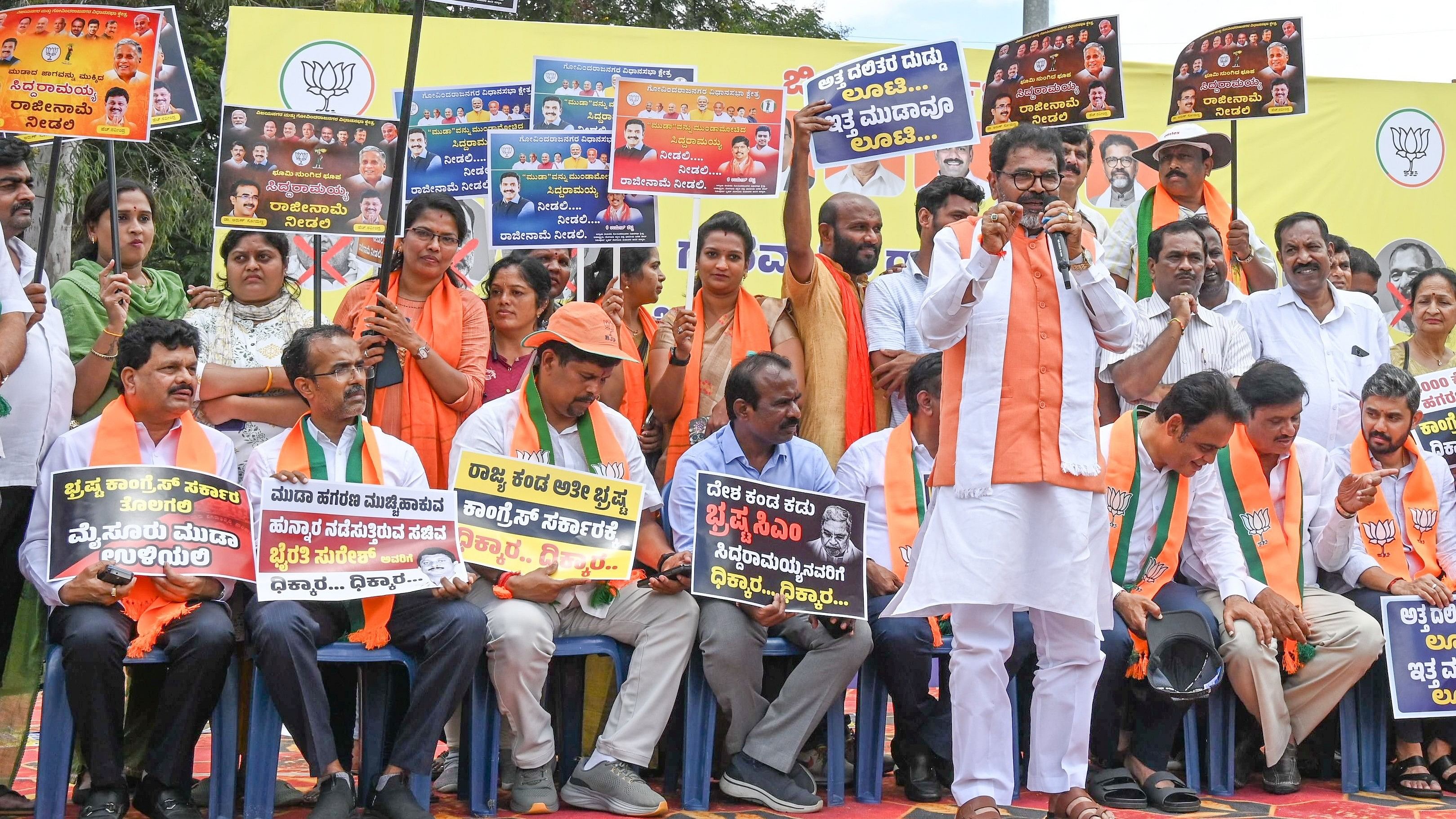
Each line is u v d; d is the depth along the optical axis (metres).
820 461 5.35
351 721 4.95
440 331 5.61
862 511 5.08
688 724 4.92
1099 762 5.22
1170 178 7.19
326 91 8.72
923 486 5.45
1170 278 6.19
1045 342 4.02
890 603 4.57
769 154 5.96
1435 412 6.07
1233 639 5.32
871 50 9.12
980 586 3.98
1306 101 6.67
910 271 6.32
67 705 4.33
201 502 4.55
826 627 4.99
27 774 5.59
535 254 6.66
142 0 12.94
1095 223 7.76
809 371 6.07
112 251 5.61
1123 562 5.42
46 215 5.39
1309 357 6.49
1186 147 7.13
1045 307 4.05
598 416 5.19
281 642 4.35
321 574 4.53
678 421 5.95
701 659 4.93
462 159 6.75
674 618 4.89
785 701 4.94
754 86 5.96
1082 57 6.40
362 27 8.77
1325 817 4.94
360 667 4.93
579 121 6.55
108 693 4.30
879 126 6.16
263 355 5.59
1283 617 5.36
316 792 4.99
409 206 5.68
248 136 5.52
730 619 4.87
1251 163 9.55
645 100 5.92
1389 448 5.86
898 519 5.40
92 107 5.34
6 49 5.33
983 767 4.08
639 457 5.23
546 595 4.78
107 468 4.50
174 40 6.14
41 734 4.31
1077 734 4.14
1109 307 4.03
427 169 6.74
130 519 4.45
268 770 4.46
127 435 4.71
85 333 5.52
